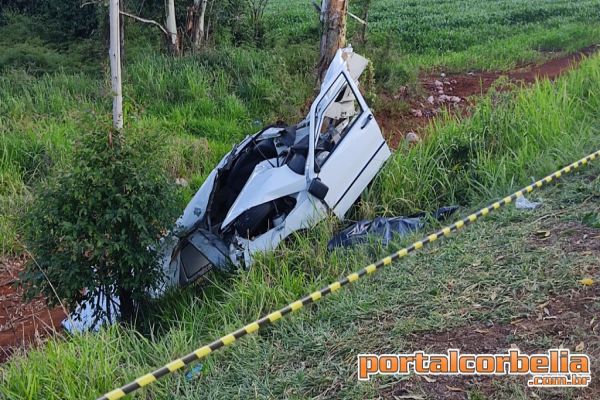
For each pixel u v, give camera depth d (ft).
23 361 15.81
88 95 39.24
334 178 21.84
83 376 14.55
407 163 24.63
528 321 13.97
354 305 16.22
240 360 15.02
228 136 35.91
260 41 60.18
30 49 50.85
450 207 22.36
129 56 48.70
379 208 23.27
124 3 52.47
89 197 17.72
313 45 48.44
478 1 86.53
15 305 23.09
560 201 20.25
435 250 18.45
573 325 13.42
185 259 21.43
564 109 28.84
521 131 26.78
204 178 30.27
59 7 61.11
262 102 39.73
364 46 43.96
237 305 17.78
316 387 13.44
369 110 23.24
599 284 14.57
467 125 27.55
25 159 31.37
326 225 21.08
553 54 54.95
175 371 14.40
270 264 19.65
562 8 76.23
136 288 18.83
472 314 14.66
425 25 71.05
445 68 50.80
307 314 16.44
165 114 38.19
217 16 56.39
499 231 18.89
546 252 16.69
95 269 18.34
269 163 22.43
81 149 18.06
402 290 16.56
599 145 24.70
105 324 18.22
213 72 41.98
